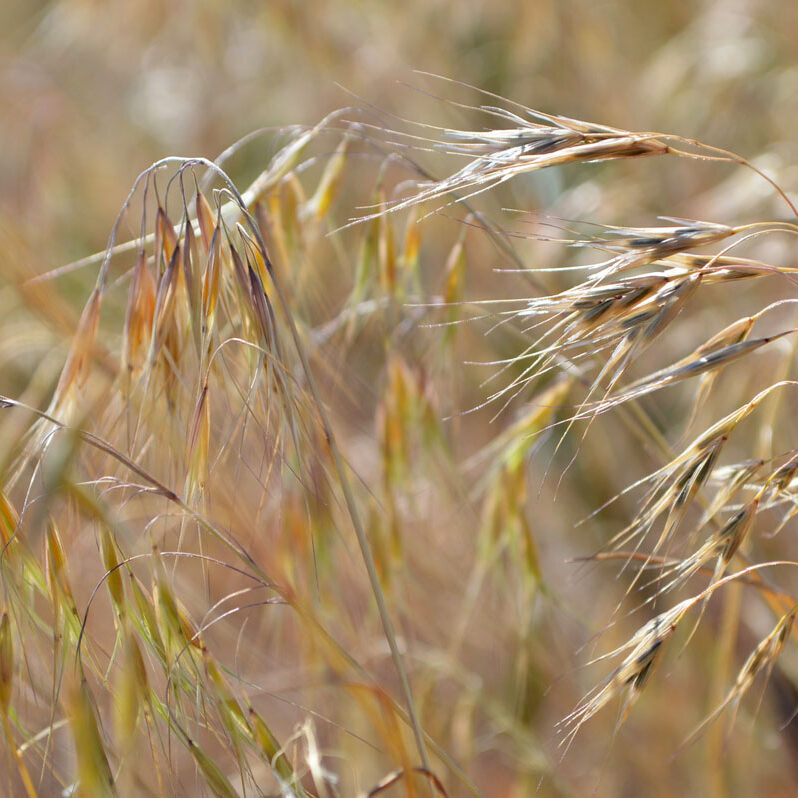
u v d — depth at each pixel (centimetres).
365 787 56
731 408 60
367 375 58
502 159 49
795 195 61
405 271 54
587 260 67
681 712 59
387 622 50
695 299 65
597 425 64
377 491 57
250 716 51
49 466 48
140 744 54
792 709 59
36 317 56
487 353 64
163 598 50
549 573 61
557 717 59
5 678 49
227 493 54
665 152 49
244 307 50
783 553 60
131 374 50
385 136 60
